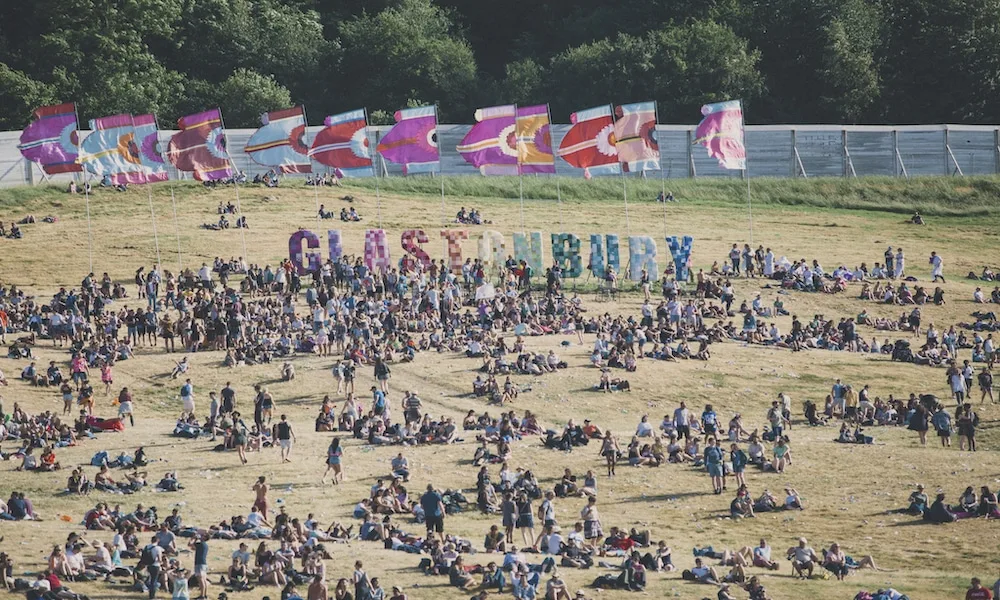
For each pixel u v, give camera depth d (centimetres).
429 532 10575
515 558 9712
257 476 12675
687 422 14125
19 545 10119
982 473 13075
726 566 10369
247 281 19888
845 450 14000
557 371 16538
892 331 19588
